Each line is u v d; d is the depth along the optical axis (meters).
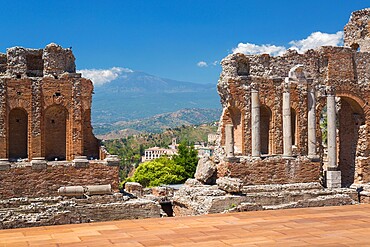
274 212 22.34
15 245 15.96
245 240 16.55
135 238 16.91
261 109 51.47
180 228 18.66
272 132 49.47
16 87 43.41
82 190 38.28
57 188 39.53
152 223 19.80
